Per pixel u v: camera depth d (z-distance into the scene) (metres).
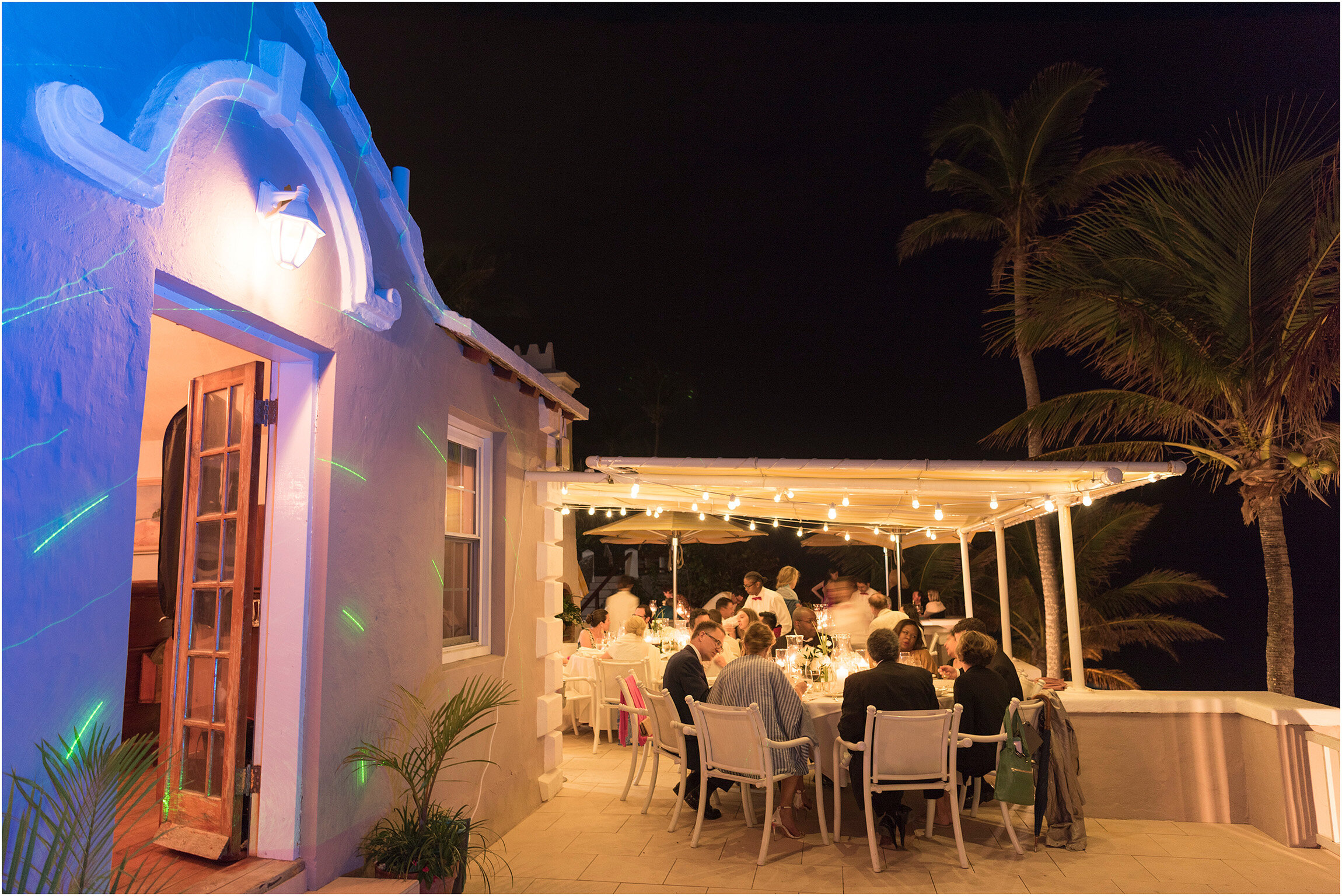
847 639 9.11
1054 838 5.95
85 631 2.91
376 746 4.80
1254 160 9.92
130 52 3.21
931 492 7.44
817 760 6.24
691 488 7.89
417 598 5.36
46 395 2.79
